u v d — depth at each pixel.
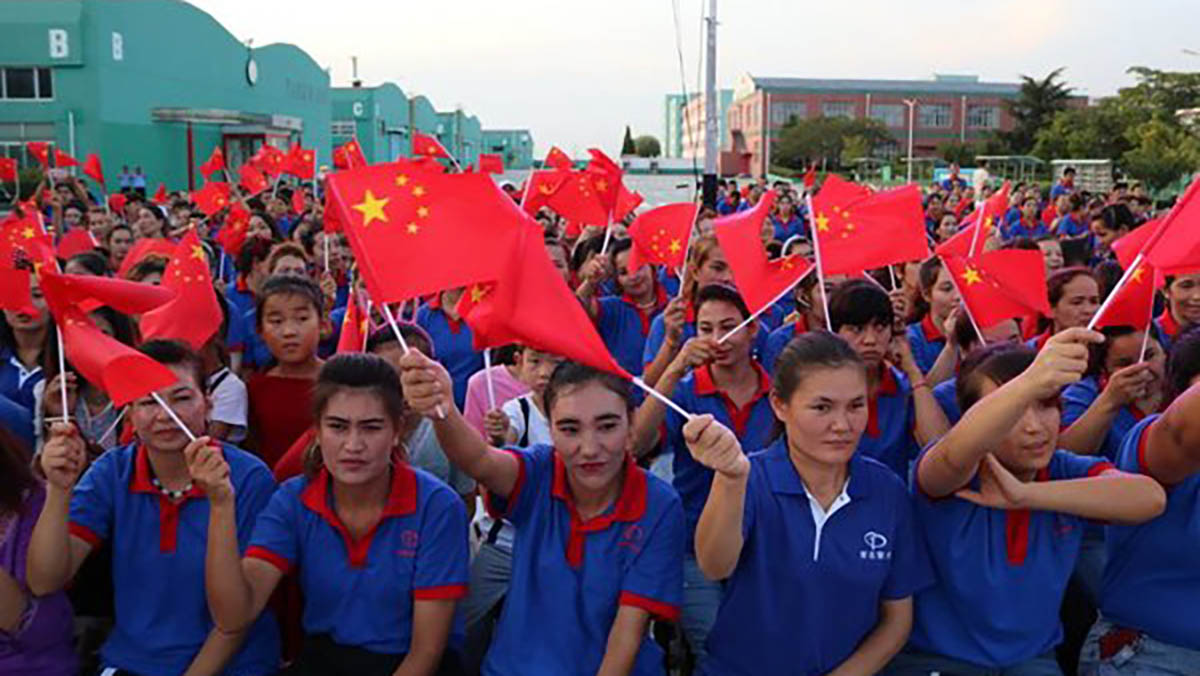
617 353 6.92
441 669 3.46
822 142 71.31
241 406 4.61
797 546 3.17
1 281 3.99
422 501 3.38
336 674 3.34
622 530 3.31
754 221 4.50
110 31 33.91
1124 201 16.42
